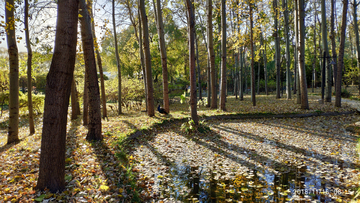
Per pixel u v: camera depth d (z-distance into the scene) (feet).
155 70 99.60
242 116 44.04
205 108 58.39
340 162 18.88
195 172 17.47
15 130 27.32
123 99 63.05
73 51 11.70
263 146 24.81
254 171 17.49
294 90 91.81
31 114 32.35
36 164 16.74
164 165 19.15
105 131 28.86
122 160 19.24
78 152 20.20
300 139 27.55
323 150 22.66
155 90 70.85
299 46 46.78
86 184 13.78
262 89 126.62
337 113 44.65
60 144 11.94
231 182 15.49
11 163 16.90
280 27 69.41
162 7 50.37
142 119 38.93
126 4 46.21
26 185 12.89
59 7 11.31
